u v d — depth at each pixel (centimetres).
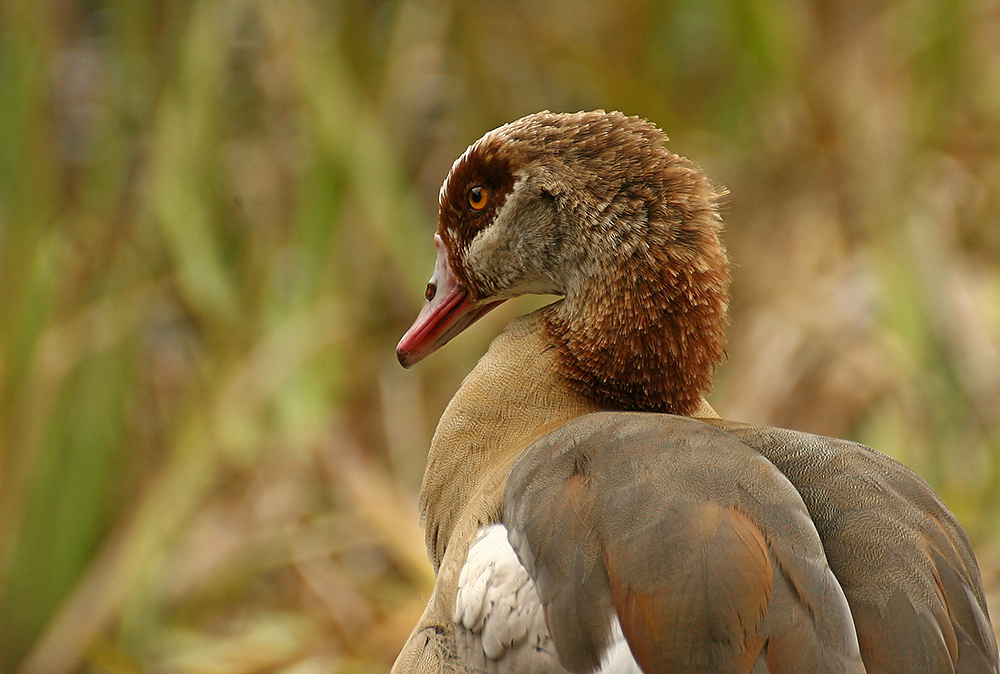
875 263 998
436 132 1194
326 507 991
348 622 916
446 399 1054
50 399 923
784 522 428
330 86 1065
